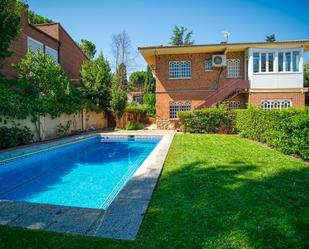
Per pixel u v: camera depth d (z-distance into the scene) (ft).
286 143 27.91
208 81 70.49
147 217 11.93
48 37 72.23
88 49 169.58
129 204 13.52
